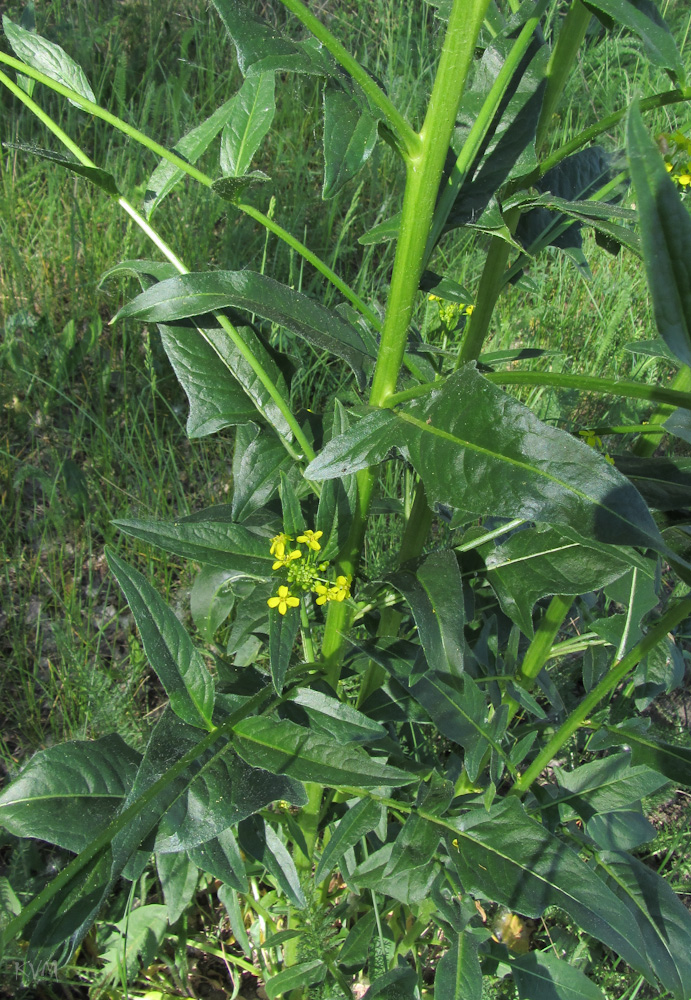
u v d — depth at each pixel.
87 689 0.45
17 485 0.57
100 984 0.40
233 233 0.73
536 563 0.32
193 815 0.26
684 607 0.28
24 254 0.71
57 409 0.64
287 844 0.43
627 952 0.28
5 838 0.42
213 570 0.35
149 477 0.61
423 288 0.31
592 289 0.75
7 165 0.76
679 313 0.16
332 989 0.37
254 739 0.28
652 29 0.22
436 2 0.32
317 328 0.30
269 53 0.23
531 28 0.25
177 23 0.99
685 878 0.46
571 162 0.36
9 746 0.49
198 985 0.43
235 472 0.33
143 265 0.31
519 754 0.32
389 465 0.58
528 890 0.30
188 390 0.32
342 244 0.79
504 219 0.31
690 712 0.54
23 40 0.30
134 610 0.27
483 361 0.37
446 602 0.28
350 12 1.04
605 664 0.40
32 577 0.53
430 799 0.33
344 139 0.24
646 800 0.43
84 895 0.24
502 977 0.37
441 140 0.24
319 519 0.29
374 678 0.39
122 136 0.82
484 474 0.23
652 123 0.86
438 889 0.33
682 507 0.29
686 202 0.69
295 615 0.27
